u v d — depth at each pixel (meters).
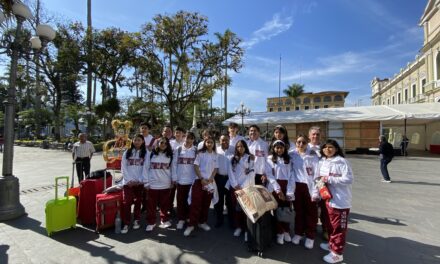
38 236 4.11
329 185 3.43
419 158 16.16
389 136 26.81
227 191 4.58
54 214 4.14
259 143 4.72
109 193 4.54
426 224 4.64
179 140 5.38
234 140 5.15
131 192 4.49
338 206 3.30
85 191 4.61
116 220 4.28
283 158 4.07
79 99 42.00
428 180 8.84
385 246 3.78
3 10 4.98
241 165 4.30
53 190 7.20
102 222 4.27
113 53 24.86
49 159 15.71
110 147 6.23
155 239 4.06
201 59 20.17
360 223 4.70
